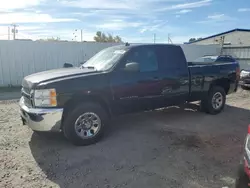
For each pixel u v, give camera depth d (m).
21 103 4.44
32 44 12.03
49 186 2.99
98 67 4.82
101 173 3.31
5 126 5.28
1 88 11.30
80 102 4.25
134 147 4.19
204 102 6.32
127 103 4.70
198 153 3.96
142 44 5.09
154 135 4.79
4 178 3.16
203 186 3.00
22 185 3.01
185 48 17.70
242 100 8.60
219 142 4.45
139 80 4.75
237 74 6.75
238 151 4.05
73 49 13.02
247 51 22.78
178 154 3.92
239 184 2.32
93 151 4.02
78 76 4.19
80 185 3.02
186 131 5.05
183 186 3.00
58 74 4.34
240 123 5.67
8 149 4.07
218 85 6.50
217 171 3.38
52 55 12.59
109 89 4.41
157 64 5.10
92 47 13.47
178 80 5.38
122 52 4.77
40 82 3.96
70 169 3.42
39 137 4.62
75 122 4.13
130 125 5.44
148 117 6.11
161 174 3.29
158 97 5.11
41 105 3.91
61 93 3.94
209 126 5.41
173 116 6.21
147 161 3.67
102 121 4.40
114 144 4.32
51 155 3.87
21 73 12.02
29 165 3.53
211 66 6.13
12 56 11.70
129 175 3.26
